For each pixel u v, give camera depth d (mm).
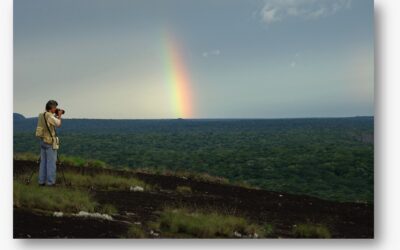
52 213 8633
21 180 10805
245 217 10266
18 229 7789
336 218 11508
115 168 16953
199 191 13656
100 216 8867
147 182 14055
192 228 8688
